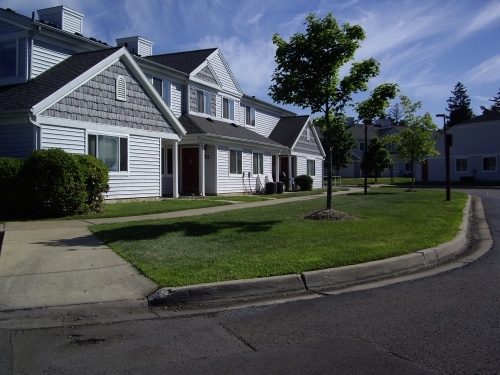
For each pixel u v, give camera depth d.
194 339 4.48
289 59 12.01
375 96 11.98
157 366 3.86
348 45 11.52
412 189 30.92
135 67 17.03
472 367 3.73
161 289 5.76
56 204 12.34
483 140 42.31
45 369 3.82
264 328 4.77
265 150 27.30
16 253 7.84
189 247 8.21
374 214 13.26
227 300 5.84
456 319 4.93
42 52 16.02
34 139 13.51
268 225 10.84
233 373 3.69
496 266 7.57
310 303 5.65
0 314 5.19
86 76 15.05
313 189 32.28
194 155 22.30
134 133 17.14
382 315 5.12
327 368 3.75
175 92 21.91
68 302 5.49
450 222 11.63
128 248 8.17
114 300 5.55
